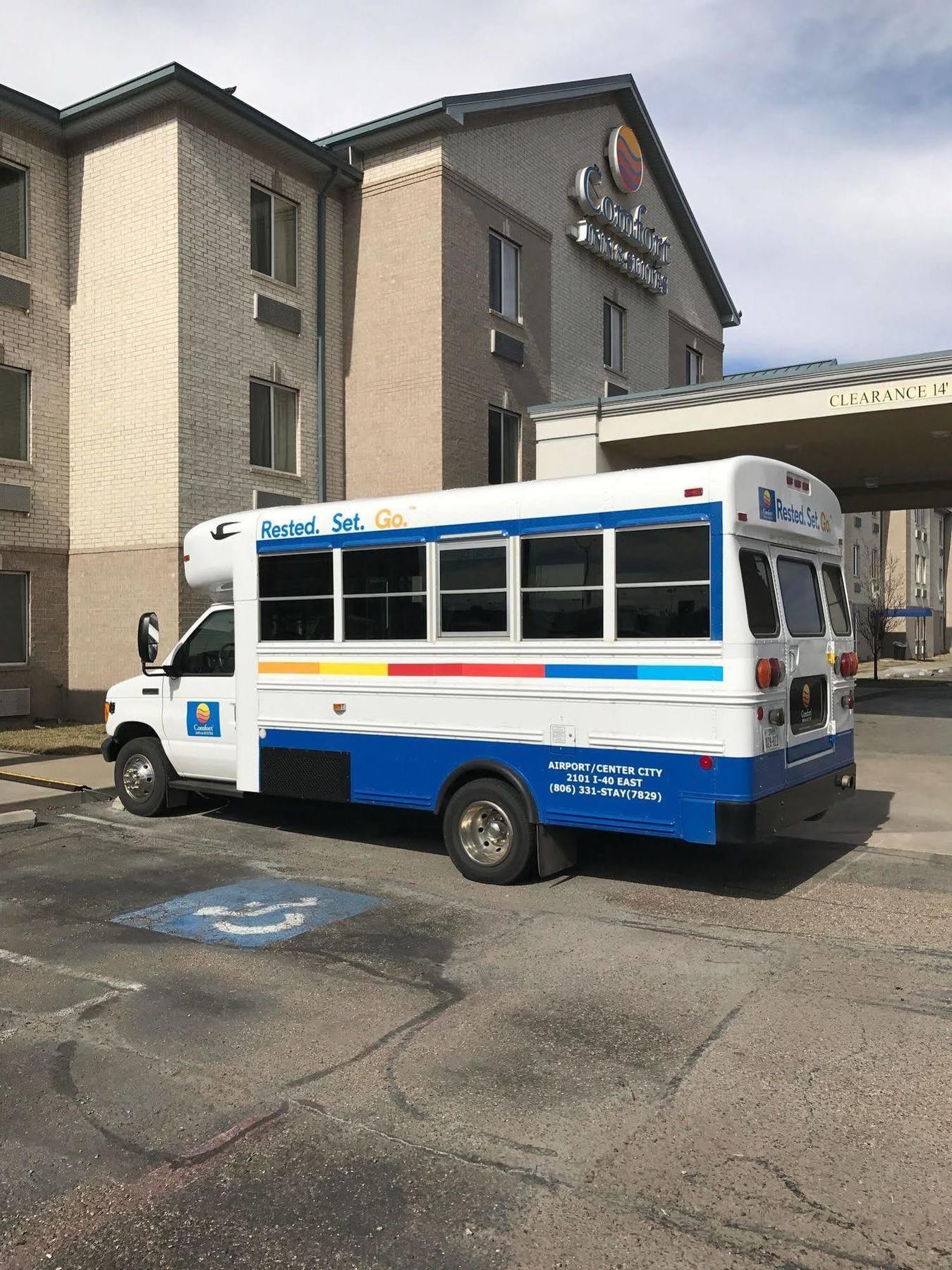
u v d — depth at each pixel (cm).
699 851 827
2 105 1485
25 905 680
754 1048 447
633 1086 413
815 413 1420
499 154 1836
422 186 1695
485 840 738
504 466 1862
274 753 855
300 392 1705
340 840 883
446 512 753
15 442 1547
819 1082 414
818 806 728
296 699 840
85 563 1586
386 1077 423
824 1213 325
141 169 1520
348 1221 325
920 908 666
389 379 1728
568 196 2055
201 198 1526
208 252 1537
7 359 1521
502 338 1823
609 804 681
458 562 749
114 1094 413
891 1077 418
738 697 634
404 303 1714
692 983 529
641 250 2289
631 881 738
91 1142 375
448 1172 352
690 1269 300
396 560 781
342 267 1783
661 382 2434
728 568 638
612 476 683
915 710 2006
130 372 1535
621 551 677
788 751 688
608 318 2239
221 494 1553
